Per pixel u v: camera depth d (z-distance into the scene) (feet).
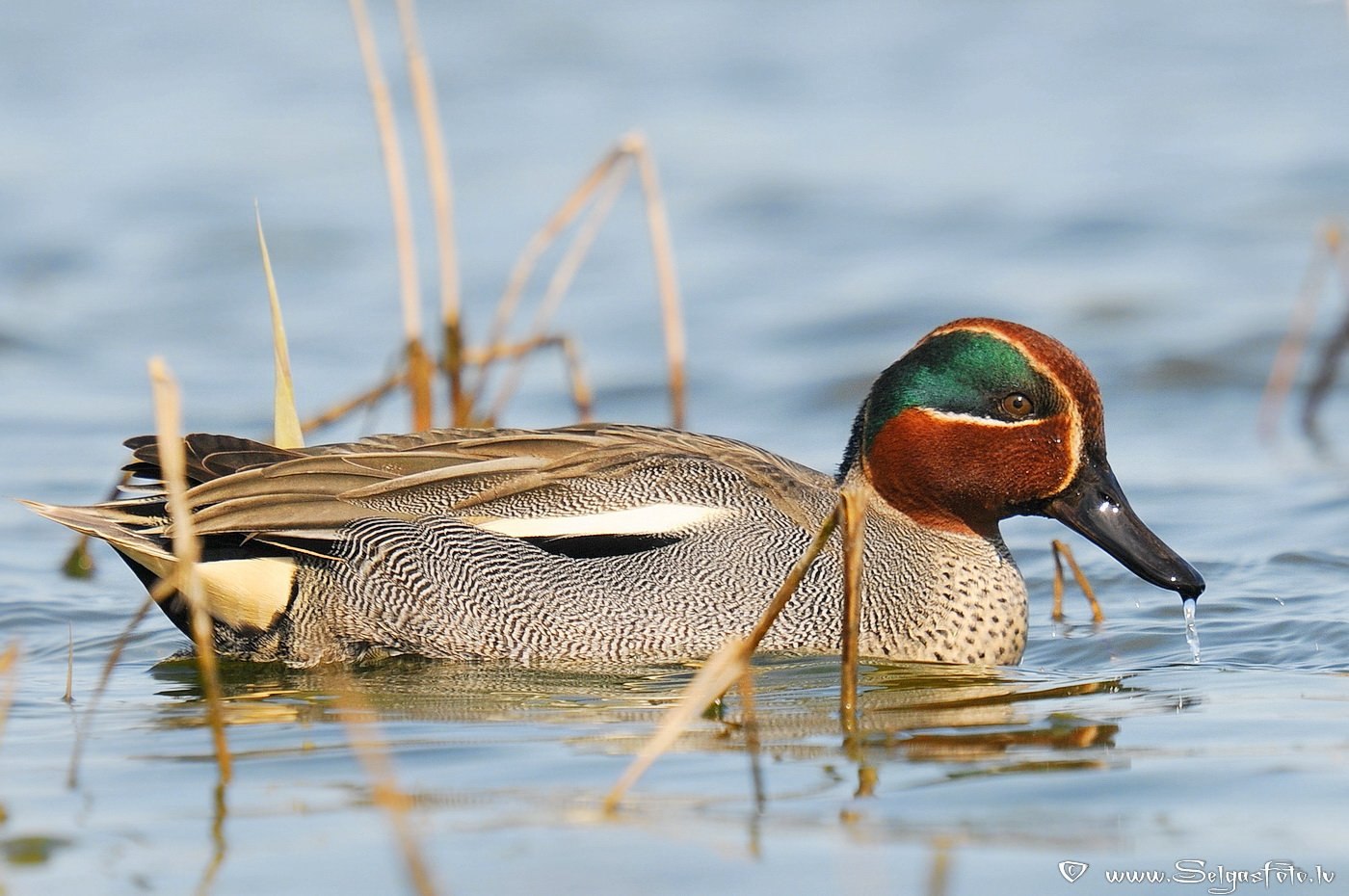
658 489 37.65
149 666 37.11
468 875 22.99
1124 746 28.60
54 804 26.25
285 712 32.24
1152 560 36.70
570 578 36.73
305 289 75.51
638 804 25.76
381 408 59.52
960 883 22.68
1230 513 49.01
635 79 105.29
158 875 23.32
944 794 26.03
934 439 37.29
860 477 38.75
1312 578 42.37
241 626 37.55
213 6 118.21
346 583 37.06
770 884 22.54
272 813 25.64
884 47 112.16
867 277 75.77
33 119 96.68
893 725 30.42
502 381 65.05
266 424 58.65
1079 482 37.32
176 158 91.25
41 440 57.21
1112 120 96.63
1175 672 34.86
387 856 23.79
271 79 104.22
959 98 101.81
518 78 105.09
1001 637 36.91
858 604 30.35
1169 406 61.26
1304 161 87.51
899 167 90.33
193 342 68.64
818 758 28.12
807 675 34.88
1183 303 70.23
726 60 108.88
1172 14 116.88
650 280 76.64
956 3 120.88
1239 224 79.66
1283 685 32.94
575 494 37.45
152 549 36.52
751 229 82.89
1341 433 56.80
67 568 45.50
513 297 54.03
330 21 115.55
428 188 87.76
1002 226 81.30
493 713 31.91
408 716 31.73
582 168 90.38
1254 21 114.42
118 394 62.49
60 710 32.50
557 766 27.84
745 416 60.85
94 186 86.89
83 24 114.01
